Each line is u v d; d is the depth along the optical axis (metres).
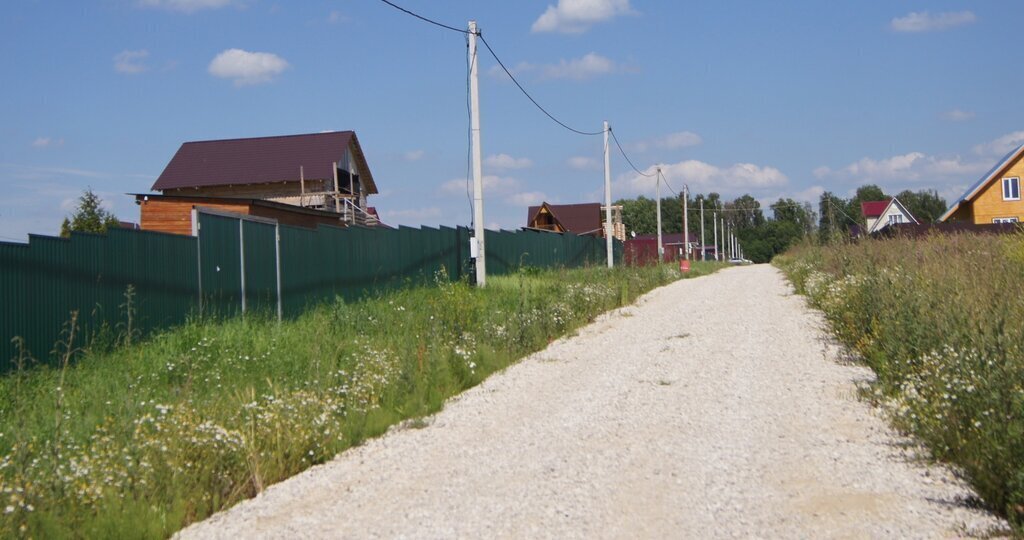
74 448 7.17
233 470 7.17
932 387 7.77
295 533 5.80
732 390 10.23
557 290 20.50
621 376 11.61
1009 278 11.98
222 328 12.80
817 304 19.00
